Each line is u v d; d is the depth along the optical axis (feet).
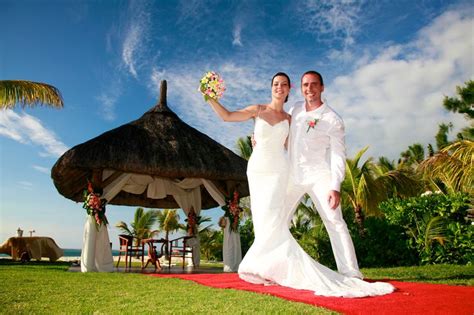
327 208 13.67
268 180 14.24
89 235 25.20
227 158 30.25
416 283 12.78
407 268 23.40
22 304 9.81
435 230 27.63
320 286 11.66
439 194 29.81
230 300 9.95
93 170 26.40
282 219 13.91
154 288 13.34
